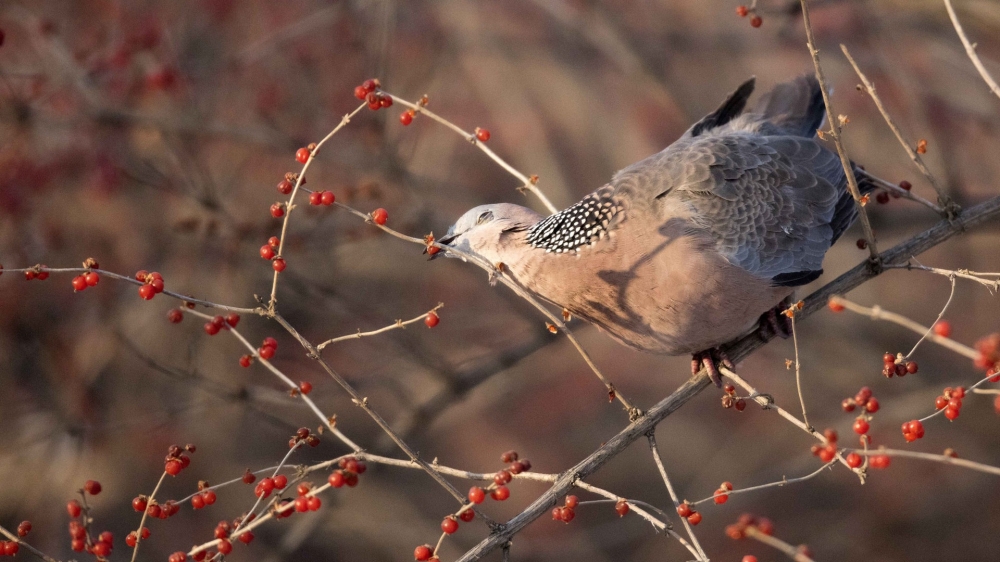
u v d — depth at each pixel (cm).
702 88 1653
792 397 1702
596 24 1546
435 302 1539
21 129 1210
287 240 1209
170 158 1288
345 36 1293
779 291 779
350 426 1593
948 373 1552
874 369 1564
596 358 1841
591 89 1805
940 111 1409
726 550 1703
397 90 1434
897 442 1645
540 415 1872
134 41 1213
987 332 1560
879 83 1403
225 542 581
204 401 1185
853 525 1689
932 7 1259
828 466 580
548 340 1265
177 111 1266
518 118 1730
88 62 1234
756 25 846
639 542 1752
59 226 1303
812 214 805
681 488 1834
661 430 1903
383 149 1278
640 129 1788
